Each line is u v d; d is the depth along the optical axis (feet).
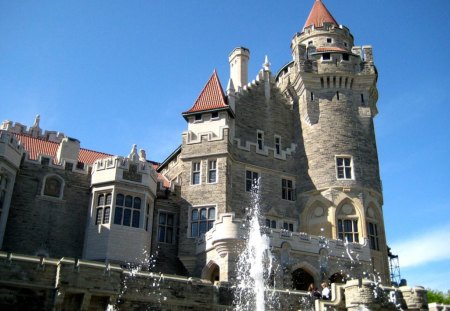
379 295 87.81
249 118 134.72
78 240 109.91
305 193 129.08
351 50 149.59
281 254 103.45
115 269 75.51
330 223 122.01
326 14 160.97
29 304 69.67
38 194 109.29
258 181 127.03
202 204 118.32
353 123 133.90
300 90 140.97
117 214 109.09
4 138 104.06
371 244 122.01
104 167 113.50
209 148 122.83
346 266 110.32
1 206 102.27
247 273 99.35
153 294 78.43
